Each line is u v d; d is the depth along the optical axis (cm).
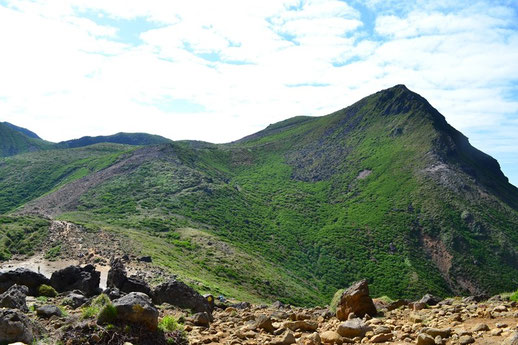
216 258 8206
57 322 862
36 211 12706
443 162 17725
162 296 1368
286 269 10794
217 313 1356
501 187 17775
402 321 981
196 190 15362
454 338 732
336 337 820
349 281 11044
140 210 12444
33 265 4944
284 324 969
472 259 12288
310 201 17325
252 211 15338
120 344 725
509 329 741
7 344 676
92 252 5853
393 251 12669
